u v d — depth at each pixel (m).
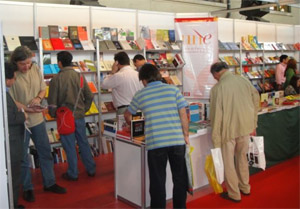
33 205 3.61
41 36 5.12
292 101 5.12
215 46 5.52
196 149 3.91
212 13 6.62
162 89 2.99
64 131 4.09
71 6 5.52
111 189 4.07
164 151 2.92
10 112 2.99
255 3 6.23
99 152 5.60
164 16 6.79
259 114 4.41
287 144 5.01
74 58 5.60
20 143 3.17
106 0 6.76
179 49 6.62
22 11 5.04
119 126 3.71
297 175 4.41
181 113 3.01
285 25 10.56
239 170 3.75
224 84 3.53
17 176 3.19
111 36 5.91
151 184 2.98
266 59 9.64
